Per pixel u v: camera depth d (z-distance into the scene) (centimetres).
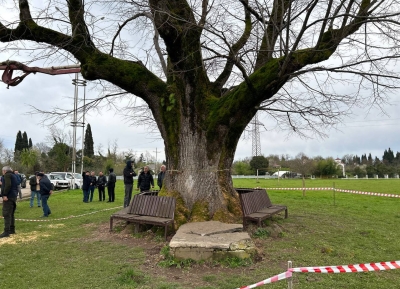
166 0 787
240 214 881
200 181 856
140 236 798
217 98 910
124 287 496
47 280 538
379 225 1019
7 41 829
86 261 634
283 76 771
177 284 503
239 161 7312
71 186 2916
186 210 830
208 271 557
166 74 948
